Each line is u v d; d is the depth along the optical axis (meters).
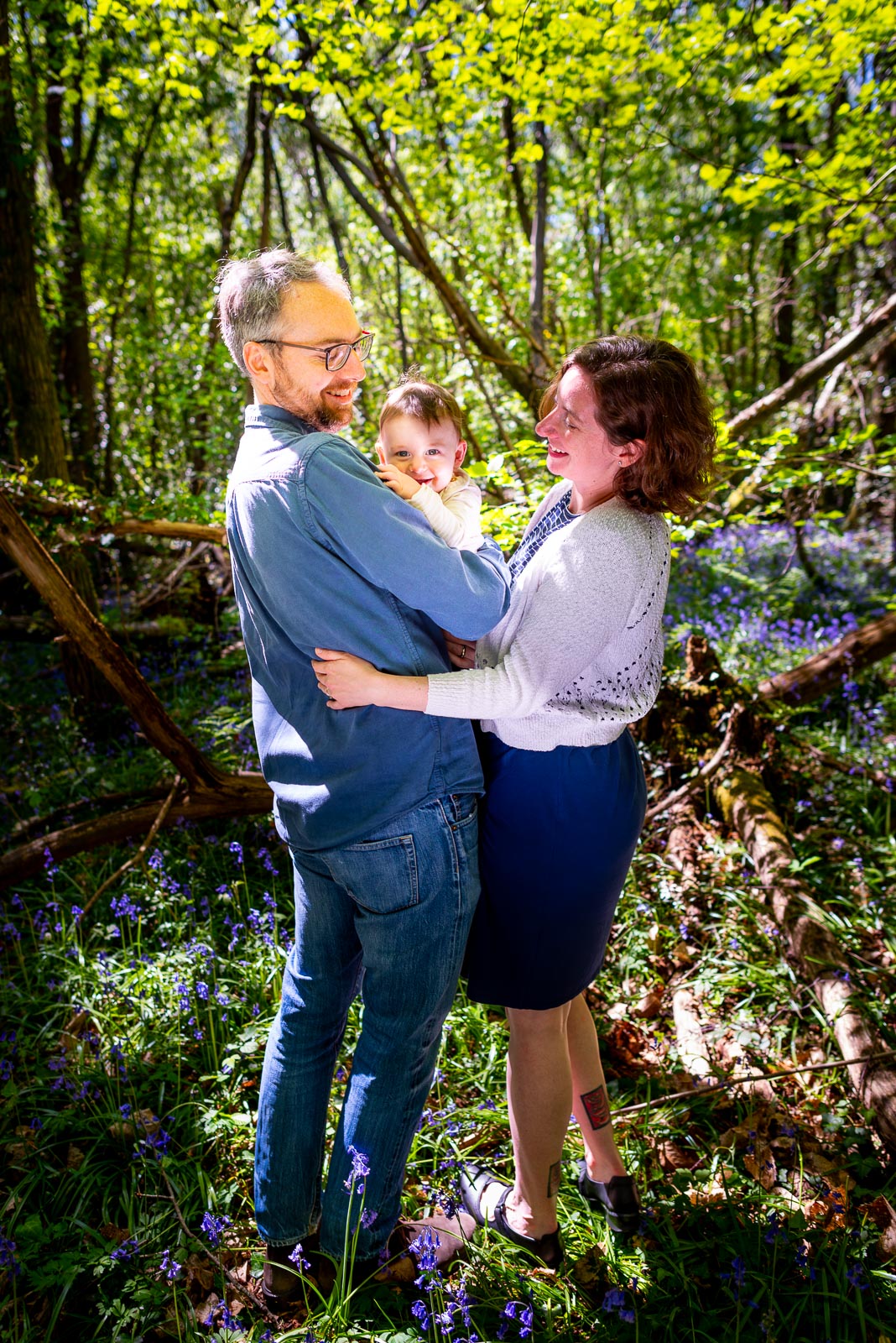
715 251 11.51
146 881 3.27
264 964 2.76
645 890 3.23
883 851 3.47
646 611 1.69
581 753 1.77
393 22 4.75
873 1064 2.32
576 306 8.21
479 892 1.80
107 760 4.50
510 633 1.75
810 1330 1.82
